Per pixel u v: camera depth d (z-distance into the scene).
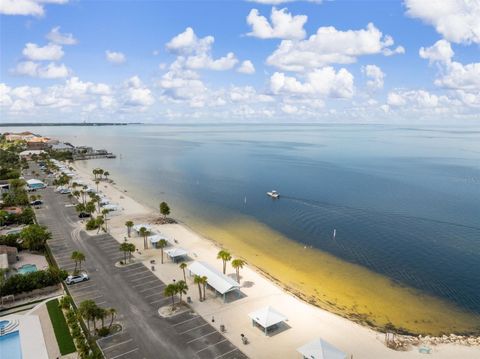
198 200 184.62
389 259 111.38
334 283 94.44
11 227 124.06
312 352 58.22
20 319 69.38
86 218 137.25
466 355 64.19
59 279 81.81
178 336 65.69
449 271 103.25
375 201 185.88
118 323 69.12
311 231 137.38
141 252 105.50
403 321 77.38
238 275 90.06
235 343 64.25
